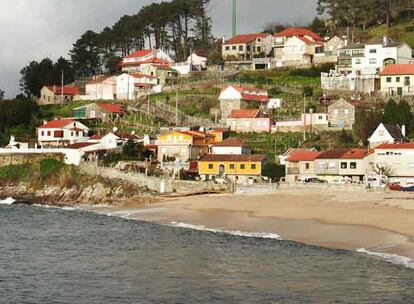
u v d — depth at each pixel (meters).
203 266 60.59
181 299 49.19
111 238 79.06
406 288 50.50
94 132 170.75
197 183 123.69
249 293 50.44
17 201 133.25
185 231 83.44
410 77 159.88
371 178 120.38
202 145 147.62
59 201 131.00
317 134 147.62
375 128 139.88
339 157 124.81
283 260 62.22
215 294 50.38
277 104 168.25
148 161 140.62
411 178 120.62
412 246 65.62
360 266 58.25
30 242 76.88
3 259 65.69
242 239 75.38
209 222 90.44
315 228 79.69
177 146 145.00
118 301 49.16
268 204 101.00
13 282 55.44
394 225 76.94
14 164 148.88
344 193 107.50
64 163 145.88
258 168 130.88
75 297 50.50
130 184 130.00
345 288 51.03
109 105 184.00
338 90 167.38
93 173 138.50
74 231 86.19
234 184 122.19
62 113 191.25
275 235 77.44
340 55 180.62
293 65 193.88
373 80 166.25
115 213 109.12
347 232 75.44
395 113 142.12
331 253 64.94
